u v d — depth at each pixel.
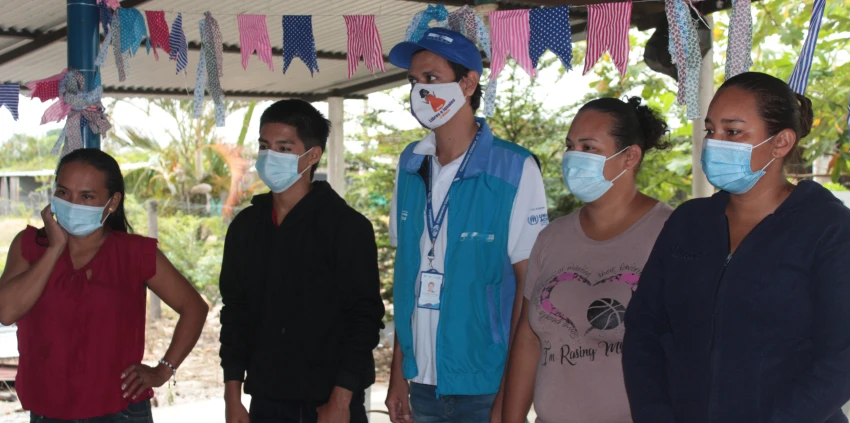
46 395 2.51
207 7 5.16
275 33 5.88
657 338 1.98
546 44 2.87
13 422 5.88
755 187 1.81
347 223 2.65
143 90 7.79
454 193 2.57
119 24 3.41
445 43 2.52
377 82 7.48
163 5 5.08
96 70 3.49
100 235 2.66
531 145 8.66
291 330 2.64
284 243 2.68
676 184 7.72
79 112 3.40
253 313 2.75
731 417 1.73
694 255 1.87
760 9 6.59
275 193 2.77
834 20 6.12
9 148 17.75
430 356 2.59
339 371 2.60
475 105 2.66
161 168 13.78
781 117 1.74
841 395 1.61
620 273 2.12
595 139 2.19
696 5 4.22
